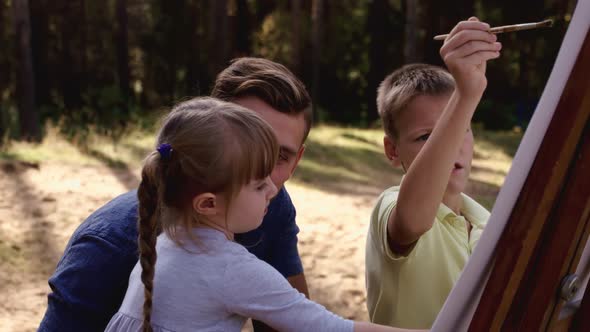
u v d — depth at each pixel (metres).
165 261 1.32
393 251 1.49
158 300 1.29
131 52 23.45
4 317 4.79
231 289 1.26
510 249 0.99
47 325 1.53
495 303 1.00
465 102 1.19
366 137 14.99
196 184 1.30
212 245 1.30
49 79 22.50
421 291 1.54
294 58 19.39
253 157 1.30
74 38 22.80
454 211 1.72
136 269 1.42
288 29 20.95
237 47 22.34
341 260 6.24
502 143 15.18
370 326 1.23
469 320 1.07
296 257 1.92
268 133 1.34
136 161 10.64
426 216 1.30
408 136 1.63
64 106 21.66
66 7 22.59
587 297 1.17
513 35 20.80
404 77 1.68
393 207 1.48
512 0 20.77
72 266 1.54
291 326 1.25
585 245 1.14
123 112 19.67
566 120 0.95
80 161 10.39
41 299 5.14
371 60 20.17
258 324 1.81
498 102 21.09
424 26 21.27
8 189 8.38
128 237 1.55
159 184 1.32
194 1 23.11
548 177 0.96
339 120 21.34
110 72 23.33
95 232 1.56
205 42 22.95
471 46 1.16
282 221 1.82
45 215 7.30
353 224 7.61
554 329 1.14
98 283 1.53
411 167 1.29
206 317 1.28
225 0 17.78
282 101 1.54
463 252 1.59
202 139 1.29
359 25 22.02
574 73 0.95
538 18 20.61
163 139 1.36
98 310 1.53
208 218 1.33
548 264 1.03
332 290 5.49
